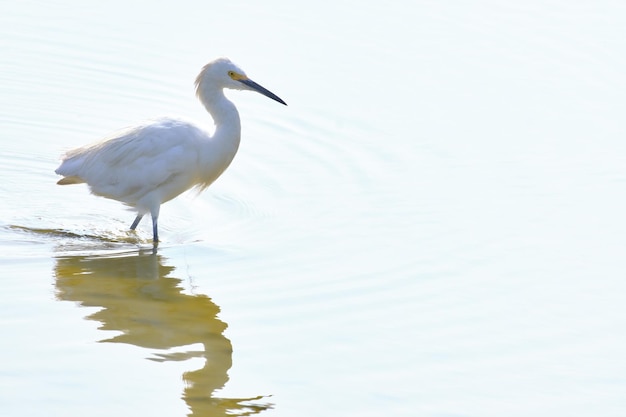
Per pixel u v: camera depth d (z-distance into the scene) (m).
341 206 15.39
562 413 10.05
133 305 12.11
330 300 12.32
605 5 23.78
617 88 19.78
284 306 12.16
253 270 13.22
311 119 18.59
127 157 14.09
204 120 18.55
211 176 14.66
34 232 14.47
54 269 13.12
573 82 20.02
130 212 15.52
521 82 19.98
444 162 17.00
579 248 13.99
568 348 11.34
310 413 9.84
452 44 21.52
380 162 17.00
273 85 19.59
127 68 20.55
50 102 19.20
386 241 14.15
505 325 11.83
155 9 23.14
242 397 10.11
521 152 17.38
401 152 17.38
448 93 19.55
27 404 9.75
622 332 11.73
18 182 16.33
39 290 12.42
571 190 15.97
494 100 19.28
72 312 11.83
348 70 20.27
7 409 9.66
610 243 14.14
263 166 16.92
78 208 15.55
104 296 12.32
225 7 23.25
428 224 14.74
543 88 19.78
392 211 15.19
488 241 14.18
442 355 11.09
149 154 14.03
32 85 19.81
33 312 11.80
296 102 19.11
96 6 23.45
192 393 10.09
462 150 17.44
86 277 12.89
